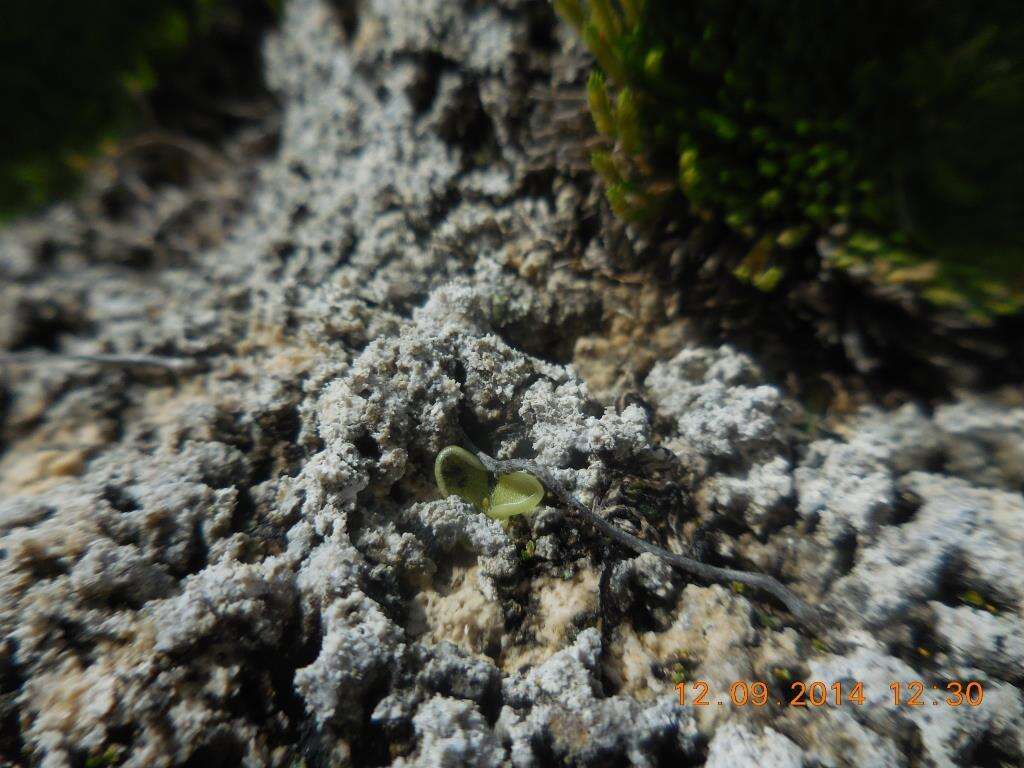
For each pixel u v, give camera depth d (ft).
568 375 0.17
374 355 0.15
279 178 0.26
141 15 0.31
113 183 0.29
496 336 0.17
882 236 0.17
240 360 0.19
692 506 0.16
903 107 0.17
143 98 0.31
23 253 0.27
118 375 0.19
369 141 0.23
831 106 0.17
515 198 0.20
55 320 0.23
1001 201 0.18
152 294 0.24
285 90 0.29
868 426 0.16
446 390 0.15
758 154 0.17
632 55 0.16
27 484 0.17
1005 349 0.16
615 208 0.17
